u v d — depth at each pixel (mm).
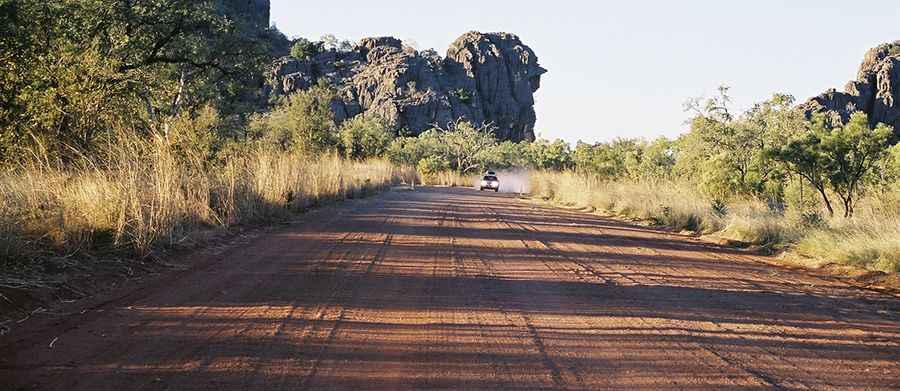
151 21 20500
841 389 5008
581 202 29203
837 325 7227
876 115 61469
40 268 7602
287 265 9586
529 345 5930
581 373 5172
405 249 11859
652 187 26062
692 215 19531
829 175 17953
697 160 25422
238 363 5098
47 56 13242
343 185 25328
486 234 15141
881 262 11281
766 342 6367
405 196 30922
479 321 6758
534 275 9727
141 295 7305
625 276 9977
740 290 9250
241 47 24500
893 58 64625
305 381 4750
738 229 16562
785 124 23141
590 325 6762
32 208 8500
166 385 4559
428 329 6363
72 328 5887
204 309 6773
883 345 6379
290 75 115312
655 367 5406
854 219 14555
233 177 14469
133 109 14961
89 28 17672
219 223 13016
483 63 156500
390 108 124000
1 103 12461
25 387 4402
